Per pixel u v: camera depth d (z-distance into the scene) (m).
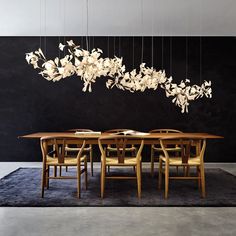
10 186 3.98
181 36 6.14
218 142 6.11
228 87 6.14
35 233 2.41
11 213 2.91
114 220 2.71
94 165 5.71
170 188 3.92
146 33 5.95
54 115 6.12
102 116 6.11
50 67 3.66
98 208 3.08
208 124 6.11
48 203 3.21
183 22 5.29
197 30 5.76
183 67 6.13
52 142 3.87
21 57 6.13
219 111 6.12
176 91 4.38
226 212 2.96
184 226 2.57
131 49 6.13
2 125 6.10
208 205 3.16
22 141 6.09
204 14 4.90
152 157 4.68
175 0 4.36
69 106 6.12
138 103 6.11
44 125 6.12
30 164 5.80
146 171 5.15
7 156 6.09
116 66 4.05
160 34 6.02
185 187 3.98
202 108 6.11
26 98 6.12
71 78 6.13
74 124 6.12
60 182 4.27
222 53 6.15
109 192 3.70
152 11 4.77
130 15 4.94
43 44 6.12
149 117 6.11
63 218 2.77
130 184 4.16
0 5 4.55
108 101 6.12
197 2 4.43
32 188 3.88
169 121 6.10
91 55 3.70
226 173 5.00
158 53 6.13
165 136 3.77
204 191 3.48
